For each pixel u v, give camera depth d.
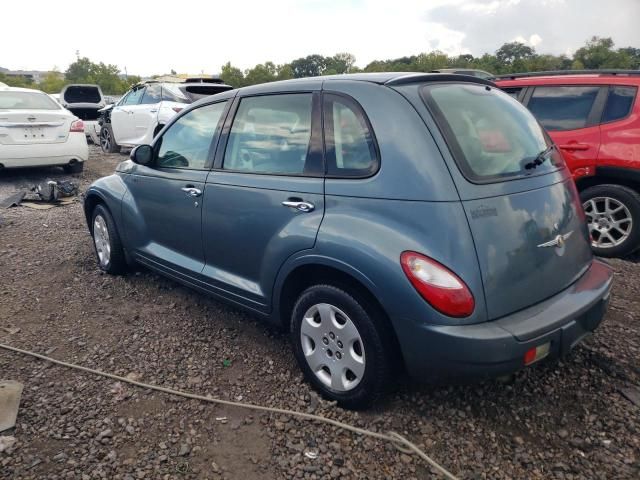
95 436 2.74
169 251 4.18
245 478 2.46
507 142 2.96
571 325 2.66
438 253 2.45
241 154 3.52
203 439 2.72
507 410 2.94
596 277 3.04
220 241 3.57
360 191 2.74
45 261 5.35
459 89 3.06
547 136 3.41
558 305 2.71
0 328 3.92
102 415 2.91
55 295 4.54
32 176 9.92
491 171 2.71
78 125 9.46
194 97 11.36
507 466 2.54
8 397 3.03
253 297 3.37
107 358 3.51
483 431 2.77
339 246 2.70
